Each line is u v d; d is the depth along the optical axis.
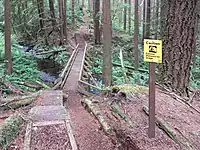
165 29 6.62
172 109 5.44
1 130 4.62
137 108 5.33
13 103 6.46
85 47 18.66
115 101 5.77
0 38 15.08
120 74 12.70
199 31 18.25
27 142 4.64
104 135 4.93
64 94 7.90
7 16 10.34
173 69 6.66
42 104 6.65
